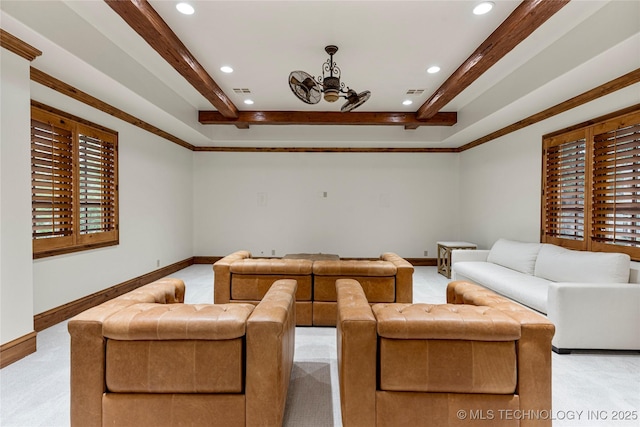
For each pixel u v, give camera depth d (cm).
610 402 200
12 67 239
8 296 240
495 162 531
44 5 240
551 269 349
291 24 281
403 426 160
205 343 157
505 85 396
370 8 257
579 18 269
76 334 158
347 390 161
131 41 320
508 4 250
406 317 163
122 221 438
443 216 676
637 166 296
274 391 156
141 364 157
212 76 396
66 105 340
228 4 253
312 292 332
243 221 677
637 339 261
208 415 157
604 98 326
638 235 297
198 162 672
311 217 677
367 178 674
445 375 159
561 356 262
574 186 365
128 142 449
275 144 650
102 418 159
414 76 394
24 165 250
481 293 228
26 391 208
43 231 318
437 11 260
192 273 581
